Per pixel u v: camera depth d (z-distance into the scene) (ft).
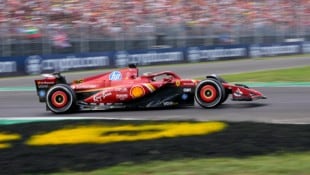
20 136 93.25
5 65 279.08
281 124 96.43
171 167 66.08
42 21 336.70
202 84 128.26
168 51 358.23
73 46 319.27
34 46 300.81
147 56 345.92
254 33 425.69
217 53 389.39
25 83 242.58
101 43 333.01
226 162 68.03
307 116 115.65
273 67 314.55
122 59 335.26
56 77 134.00
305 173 60.90
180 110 128.57
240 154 72.74
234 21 444.96
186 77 253.85
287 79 226.79
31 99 172.55
